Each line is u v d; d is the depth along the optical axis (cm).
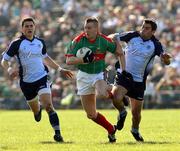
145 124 4631
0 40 9194
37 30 9250
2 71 8456
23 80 3456
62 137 3425
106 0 9800
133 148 2961
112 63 7488
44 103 3372
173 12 9488
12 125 4756
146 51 3359
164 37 8788
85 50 3183
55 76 8000
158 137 3625
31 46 3425
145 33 3347
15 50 3419
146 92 7400
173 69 7656
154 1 9769
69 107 7556
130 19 8925
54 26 9225
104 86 3206
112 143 3238
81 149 2959
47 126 4594
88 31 3175
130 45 3378
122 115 3306
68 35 8975
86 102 3297
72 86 7688
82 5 9762
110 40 3238
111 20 9025
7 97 7825
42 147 3075
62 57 8594
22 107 7706
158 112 6288
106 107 7331
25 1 10206
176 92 7494
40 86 3409
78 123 4866
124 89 3334
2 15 9844
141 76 3384
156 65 7844
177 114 5891
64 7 9906
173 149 2911
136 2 9719
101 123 3309
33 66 3431
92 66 3231
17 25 9488
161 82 7494
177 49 8381
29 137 3709
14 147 3103
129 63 3381
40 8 10038
